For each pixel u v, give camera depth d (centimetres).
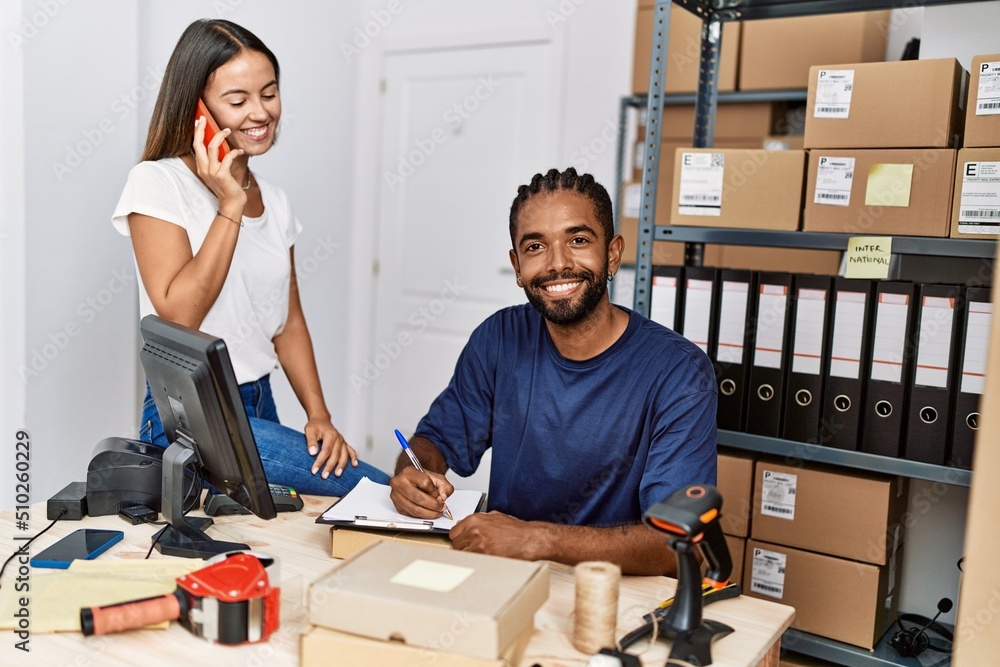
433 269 360
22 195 226
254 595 99
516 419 150
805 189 186
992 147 166
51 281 236
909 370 177
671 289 199
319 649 91
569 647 100
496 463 154
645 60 281
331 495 166
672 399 137
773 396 189
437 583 94
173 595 101
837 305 181
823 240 182
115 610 99
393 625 89
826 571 186
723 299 193
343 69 357
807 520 188
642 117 298
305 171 345
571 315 136
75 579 110
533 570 98
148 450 144
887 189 175
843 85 178
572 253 135
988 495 85
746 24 259
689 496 102
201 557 124
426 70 354
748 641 104
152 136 171
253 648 98
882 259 175
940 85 169
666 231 200
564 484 147
